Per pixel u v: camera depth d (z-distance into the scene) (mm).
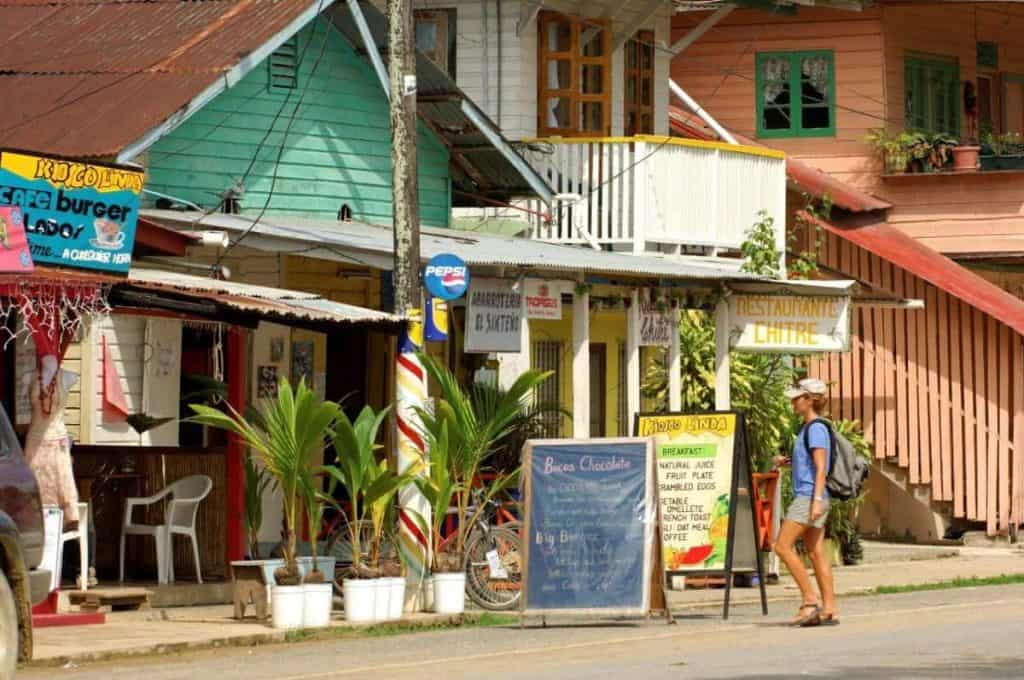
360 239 21469
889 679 13281
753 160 28922
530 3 28641
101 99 21062
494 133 24781
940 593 22047
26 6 24688
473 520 19609
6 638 12977
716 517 19188
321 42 24016
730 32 34875
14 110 21312
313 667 15086
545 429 23391
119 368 20484
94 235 17109
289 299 19188
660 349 26875
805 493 17906
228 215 22312
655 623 18547
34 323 17312
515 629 18281
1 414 15047
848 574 24875
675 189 27438
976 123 36250
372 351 24797
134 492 20047
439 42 29172
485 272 21406
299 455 17828
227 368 20500
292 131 23734
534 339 27641
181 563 20344
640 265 23250
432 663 15172
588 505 18281
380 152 24766
